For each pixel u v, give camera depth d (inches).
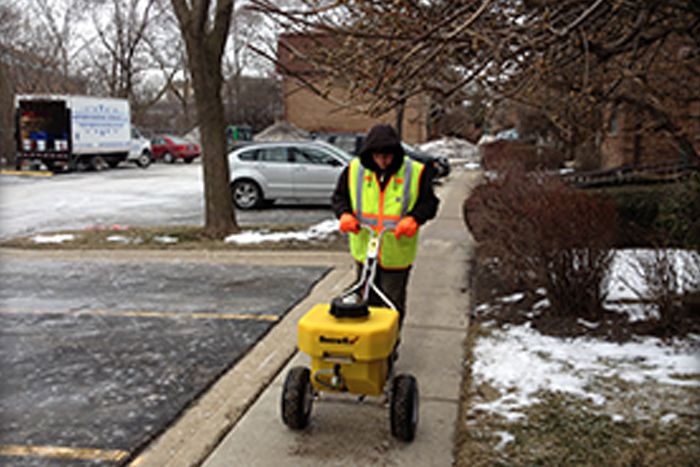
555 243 248.7
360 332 151.9
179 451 163.3
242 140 1838.1
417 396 167.0
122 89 1911.9
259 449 162.4
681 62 226.1
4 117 1360.7
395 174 188.7
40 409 189.3
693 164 207.9
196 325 271.9
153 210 679.7
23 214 653.9
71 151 1165.7
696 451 154.7
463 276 341.1
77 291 335.3
